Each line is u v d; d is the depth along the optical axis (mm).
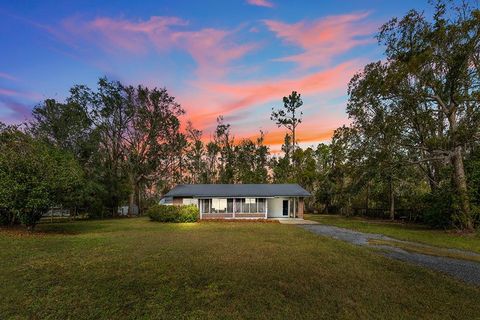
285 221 24719
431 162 23438
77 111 32125
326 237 14648
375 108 23531
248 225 20969
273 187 29781
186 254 9883
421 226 21422
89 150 31422
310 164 40969
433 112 21531
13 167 14508
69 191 16828
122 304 5582
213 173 49656
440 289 6633
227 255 9781
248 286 6645
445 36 18031
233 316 5121
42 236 14000
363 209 34594
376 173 23984
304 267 8320
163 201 31266
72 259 8984
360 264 8789
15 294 6000
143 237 14062
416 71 19141
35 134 28438
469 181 18609
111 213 32906
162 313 5223
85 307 5430
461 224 17516
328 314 5246
